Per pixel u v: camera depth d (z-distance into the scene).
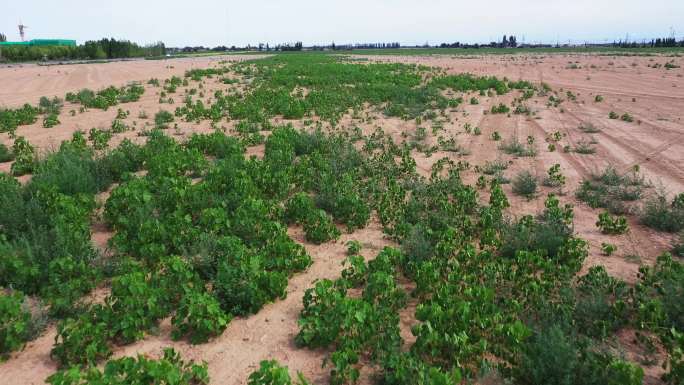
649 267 6.28
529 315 5.23
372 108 20.67
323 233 7.52
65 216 7.34
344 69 38.56
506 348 4.75
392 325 5.03
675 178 10.14
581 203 9.02
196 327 5.17
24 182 10.34
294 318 5.55
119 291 5.30
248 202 7.95
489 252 6.48
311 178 10.06
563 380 3.99
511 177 10.64
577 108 19.83
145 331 5.22
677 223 7.64
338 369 4.33
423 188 9.45
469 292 5.36
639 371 3.89
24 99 23.34
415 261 6.54
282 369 3.96
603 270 6.01
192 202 8.14
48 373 4.61
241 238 7.17
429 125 17.05
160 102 21.94
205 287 5.93
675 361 4.29
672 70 33.62
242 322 5.48
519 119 17.81
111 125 16.55
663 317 5.08
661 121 16.47
